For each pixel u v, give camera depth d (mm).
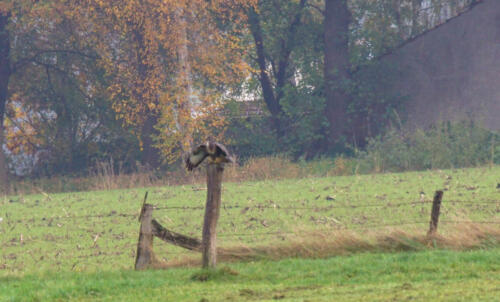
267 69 146125
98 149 137250
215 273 29094
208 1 123312
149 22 110438
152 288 27484
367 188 66938
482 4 113375
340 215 46562
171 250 38438
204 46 117188
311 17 140125
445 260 29688
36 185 111875
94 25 120938
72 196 81250
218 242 34688
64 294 26875
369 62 129000
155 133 121812
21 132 139625
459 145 98062
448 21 118000
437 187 63250
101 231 46312
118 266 33500
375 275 27984
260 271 29672
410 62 123750
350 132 130750
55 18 119688
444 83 118875
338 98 130750
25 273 32156
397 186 66938
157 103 117062
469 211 44875
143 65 117625
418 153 98688
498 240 32594
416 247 32656
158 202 65375
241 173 96125
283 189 72125
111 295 26609
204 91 121375
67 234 45312
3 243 42781
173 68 115750
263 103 146250
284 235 38094
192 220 50062
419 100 122625
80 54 128375
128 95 119688
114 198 73750
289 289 26344
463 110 115750
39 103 135875
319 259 31906
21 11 121062
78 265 34281
